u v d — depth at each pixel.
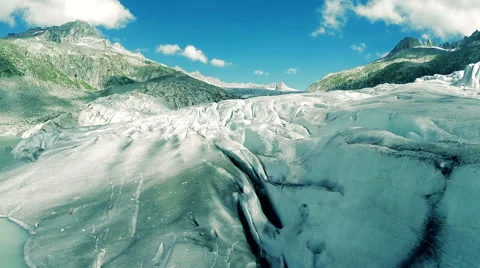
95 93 118.19
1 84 105.25
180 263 9.96
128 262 10.58
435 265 7.07
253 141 16.62
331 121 15.02
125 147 20.38
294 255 10.04
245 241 11.53
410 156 8.64
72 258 11.22
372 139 10.24
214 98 94.69
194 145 18.20
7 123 74.75
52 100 104.19
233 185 14.14
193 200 13.27
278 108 19.61
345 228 8.99
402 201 8.26
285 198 12.01
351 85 166.12
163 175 15.96
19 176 19.16
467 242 6.86
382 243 8.08
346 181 9.77
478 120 9.85
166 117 24.30
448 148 8.47
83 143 21.88
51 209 14.92
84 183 16.80
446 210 7.47
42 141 27.09
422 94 15.72
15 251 12.01
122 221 12.97
